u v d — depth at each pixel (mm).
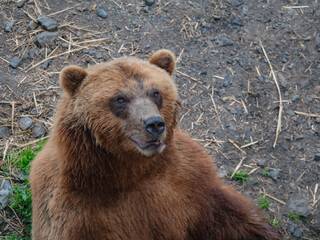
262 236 9344
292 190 11938
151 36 14164
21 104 12539
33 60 13398
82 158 8109
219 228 9195
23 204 10867
